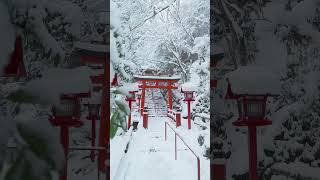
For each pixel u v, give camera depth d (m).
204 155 3.32
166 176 3.12
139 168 3.35
